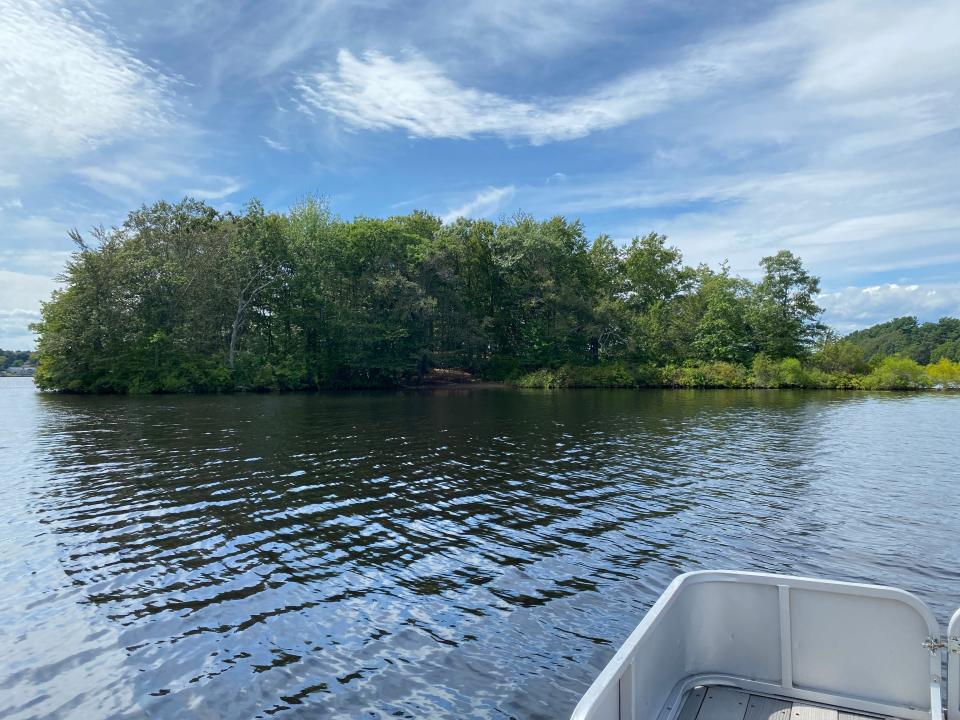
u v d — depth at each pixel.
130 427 22.59
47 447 17.88
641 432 22.05
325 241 47.53
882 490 12.87
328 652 6.06
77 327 41.38
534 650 6.10
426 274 50.75
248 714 5.04
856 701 3.33
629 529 10.05
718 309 61.16
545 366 56.28
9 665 5.79
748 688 3.56
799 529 10.01
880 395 44.88
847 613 3.36
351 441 19.33
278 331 49.69
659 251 68.56
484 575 8.07
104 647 6.14
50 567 8.29
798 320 60.50
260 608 7.07
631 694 2.68
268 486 13.03
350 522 10.48
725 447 18.62
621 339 58.69
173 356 42.97
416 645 6.20
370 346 47.66
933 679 3.14
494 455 16.89
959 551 8.88
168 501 11.77
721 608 3.64
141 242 43.78
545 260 58.22
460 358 55.00
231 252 44.47
